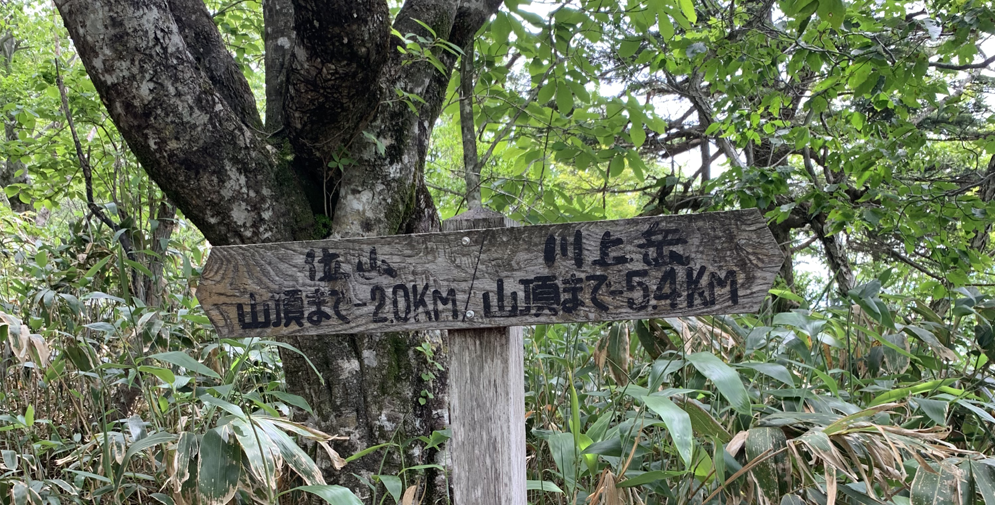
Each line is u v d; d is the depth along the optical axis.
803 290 5.27
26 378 2.47
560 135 3.40
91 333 2.51
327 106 1.76
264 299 1.31
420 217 2.22
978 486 1.32
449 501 1.91
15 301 2.81
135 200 2.69
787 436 1.58
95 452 1.80
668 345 2.01
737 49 3.62
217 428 1.41
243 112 2.16
